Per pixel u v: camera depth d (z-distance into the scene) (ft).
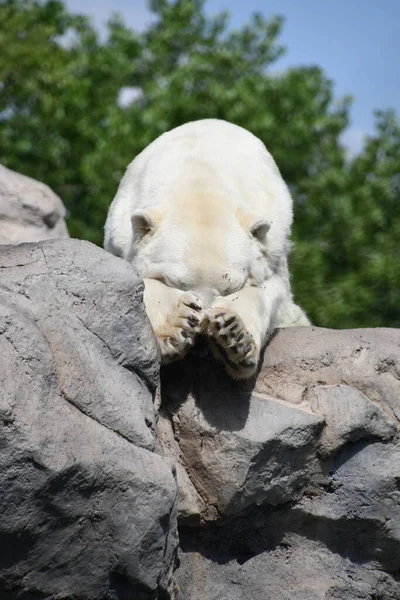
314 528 46.50
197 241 44.93
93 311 38.42
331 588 46.21
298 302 127.34
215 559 45.19
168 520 38.50
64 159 138.72
